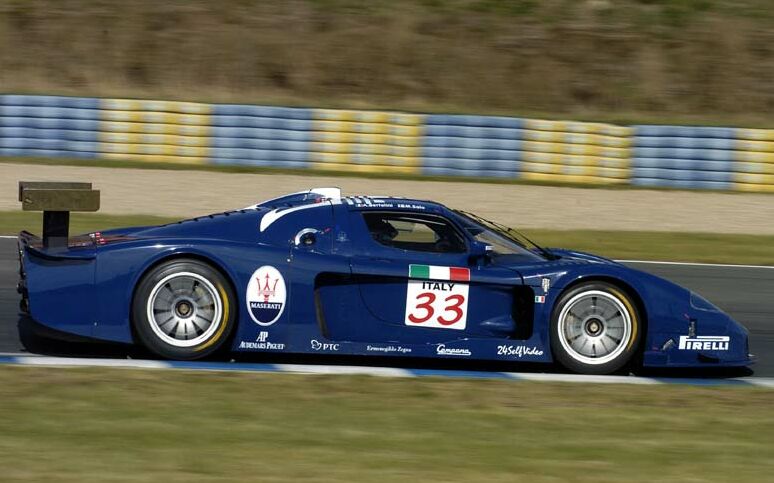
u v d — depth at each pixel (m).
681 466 17.61
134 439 17.81
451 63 80.88
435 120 62.00
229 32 81.50
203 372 22.97
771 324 33.59
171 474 15.65
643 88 80.44
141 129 61.78
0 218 47.16
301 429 19.06
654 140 62.31
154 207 50.53
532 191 59.81
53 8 82.50
